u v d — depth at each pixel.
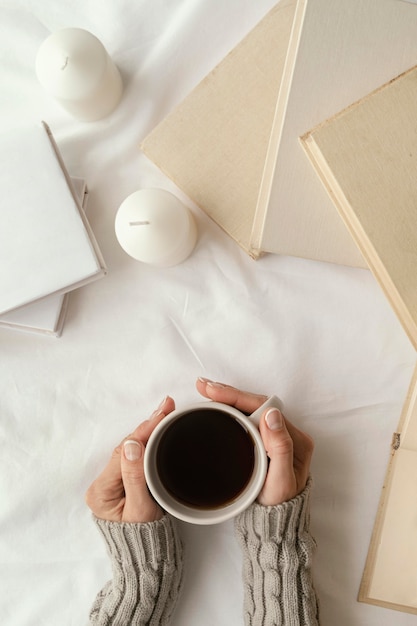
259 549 0.57
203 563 0.61
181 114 0.58
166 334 0.62
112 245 0.62
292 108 0.52
